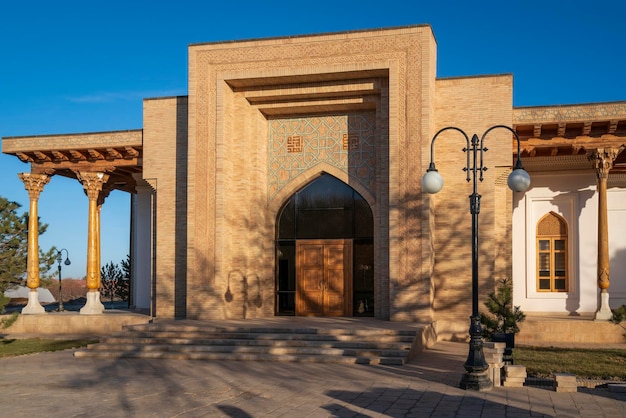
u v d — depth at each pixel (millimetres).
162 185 15711
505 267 14250
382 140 14430
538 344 13305
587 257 15680
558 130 14164
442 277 14133
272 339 11859
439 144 14336
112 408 7344
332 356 10945
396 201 13617
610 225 15789
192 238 14539
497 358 8859
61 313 17016
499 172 14078
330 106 14961
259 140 15312
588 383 8906
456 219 14148
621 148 14156
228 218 14695
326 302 15305
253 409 7246
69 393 8258
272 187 15602
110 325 15898
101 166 16875
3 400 7820
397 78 13805
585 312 15578
